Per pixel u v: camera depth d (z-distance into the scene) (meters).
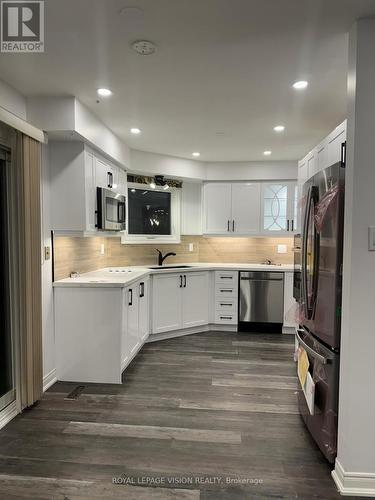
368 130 1.82
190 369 3.55
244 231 5.28
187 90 2.70
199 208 5.43
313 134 3.85
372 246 1.84
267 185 5.20
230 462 2.09
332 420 2.04
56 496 1.81
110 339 3.20
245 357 3.92
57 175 3.16
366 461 1.88
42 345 2.98
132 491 1.84
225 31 1.90
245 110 3.11
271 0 1.64
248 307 4.98
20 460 2.09
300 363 2.55
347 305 1.88
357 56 1.81
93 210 3.38
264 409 2.74
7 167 2.62
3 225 2.66
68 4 1.67
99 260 4.43
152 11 1.73
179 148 4.46
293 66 2.30
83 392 3.02
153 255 5.16
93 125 3.21
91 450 2.19
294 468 2.05
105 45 2.05
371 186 1.83
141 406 2.77
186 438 2.33
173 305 4.67
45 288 3.08
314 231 2.31
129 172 4.71
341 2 1.65
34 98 2.82
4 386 2.70
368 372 1.86
